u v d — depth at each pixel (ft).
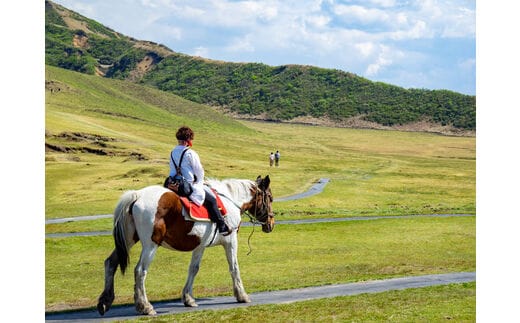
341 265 79.41
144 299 41.78
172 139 447.83
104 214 150.30
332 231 123.44
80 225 127.24
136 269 41.42
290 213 159.02
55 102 538.47
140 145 370.32
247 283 63.87
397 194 235.61
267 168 325.42
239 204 48.67
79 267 82.99
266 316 39.34
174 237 42.60
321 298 46.26
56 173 262.67
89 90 633.20
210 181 48.11
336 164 383.45
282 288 56.70
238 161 359.87
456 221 139.03
